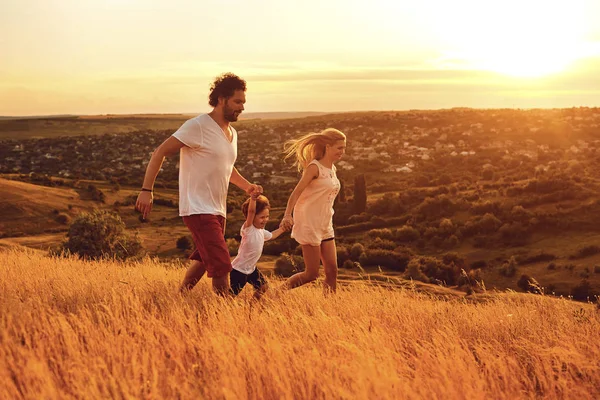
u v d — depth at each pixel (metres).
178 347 3.03
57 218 91.25
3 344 2.90
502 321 4.49
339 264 59.84
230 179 5.05
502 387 2.92
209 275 4.53
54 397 2.34
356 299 5.20
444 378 2.72
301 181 5.41
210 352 2.98
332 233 5.80
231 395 2.37
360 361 2.81
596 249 72.00
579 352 3.51
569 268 68.81
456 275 53.62
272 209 102.75
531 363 3.38
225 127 4.64
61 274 5.69
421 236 84.50
